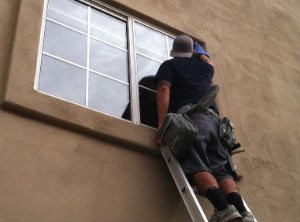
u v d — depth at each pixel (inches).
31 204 108.0
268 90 195.8
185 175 123.0
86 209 114.7
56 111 122.2
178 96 139.6
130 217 120.3
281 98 198.5
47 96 123.4
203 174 119.0
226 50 192.5
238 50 198.1
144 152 132.5
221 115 169.3
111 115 138.3
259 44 210.5
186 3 191.9
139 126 135.6
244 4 220.5
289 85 207.8
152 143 133.8
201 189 118.6
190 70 144.7
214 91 131.3
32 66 126.8
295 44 229.8
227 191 123.5
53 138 119.8
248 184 157.2
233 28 204.2
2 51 126.4
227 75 184.1
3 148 111.3
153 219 123.8
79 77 141.7
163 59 169.9
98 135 126.8
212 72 149.9
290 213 161.0
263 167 166.7
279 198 161.9
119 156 128.0
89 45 152.3
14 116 117.0
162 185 130.4
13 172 109.5
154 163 132.9
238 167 158.1
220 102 172.7
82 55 147.9
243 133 171.0
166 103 134.7
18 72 122.6
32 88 122.5
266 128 180.7
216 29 195.5
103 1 165.8
